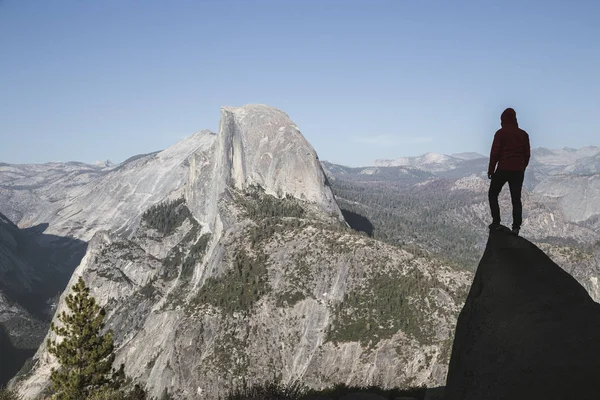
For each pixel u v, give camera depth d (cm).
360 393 2595
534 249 1305
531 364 1109
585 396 1009
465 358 1232
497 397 1112
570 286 1200
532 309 1193
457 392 1216
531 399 1064
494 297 1261
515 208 1398
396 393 2894
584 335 1096
